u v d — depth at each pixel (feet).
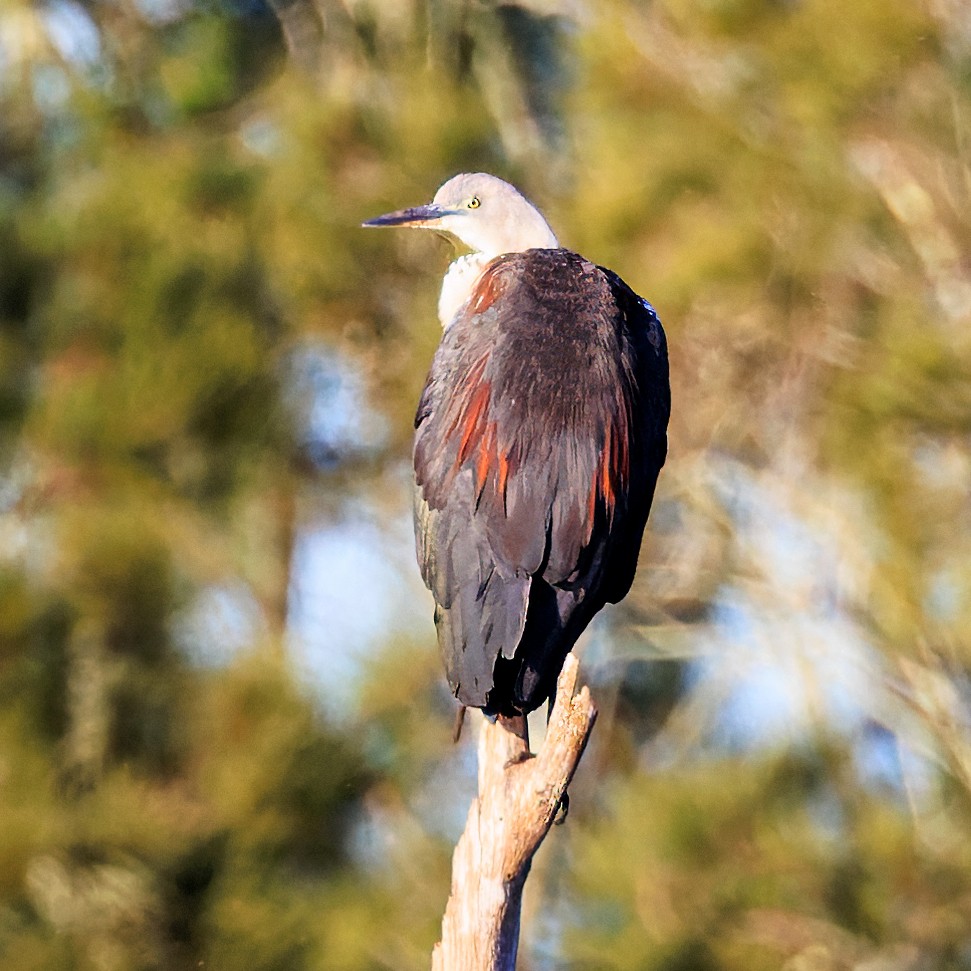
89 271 42.75
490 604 23.62
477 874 22.50
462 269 30.55
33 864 33.24
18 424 40.50
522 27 55.67
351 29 54.85
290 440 45.96
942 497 43.65
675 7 43.91
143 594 37.06
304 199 45.37
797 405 45.37
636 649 53.36
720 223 42.83
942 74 41.52
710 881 39.70
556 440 24.02
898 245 43.27
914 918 40.14
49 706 36.19
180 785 35.68
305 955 35.81
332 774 36.11
